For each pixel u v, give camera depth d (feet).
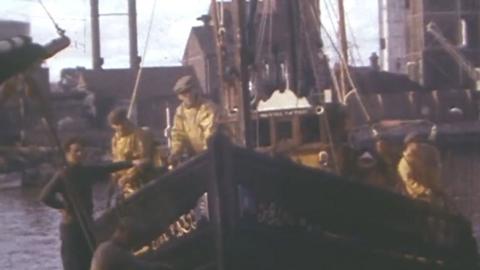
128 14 210.59
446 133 213.87
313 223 49.83
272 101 59.26
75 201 50.49
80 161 52.13
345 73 81.05
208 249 49.24
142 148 55.98
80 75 220.43
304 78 68.44
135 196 50.34
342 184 50.06
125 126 56.29
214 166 48.01
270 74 69.72
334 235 50.31
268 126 59.21
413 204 51.75
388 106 219.41
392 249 51.57
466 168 175.22
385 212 51.11
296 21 67.82
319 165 58.18
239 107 54.95
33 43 28.19
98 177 52.70
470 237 54.08
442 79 250.37
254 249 49.03
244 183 48.39
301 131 58.90
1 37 27.61
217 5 59.26
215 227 48.49
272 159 48.73
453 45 253.24
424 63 251.39
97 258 43.39
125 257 43.52
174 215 49.62
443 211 52.80
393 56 272.10
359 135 84.38
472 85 244.63
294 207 49.37
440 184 53.98
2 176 150.41
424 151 53.06
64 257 52.70
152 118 220.23
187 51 222.07
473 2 253.65
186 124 56.13
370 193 50.65
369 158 58.29
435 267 52.95
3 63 27.86
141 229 50.06
